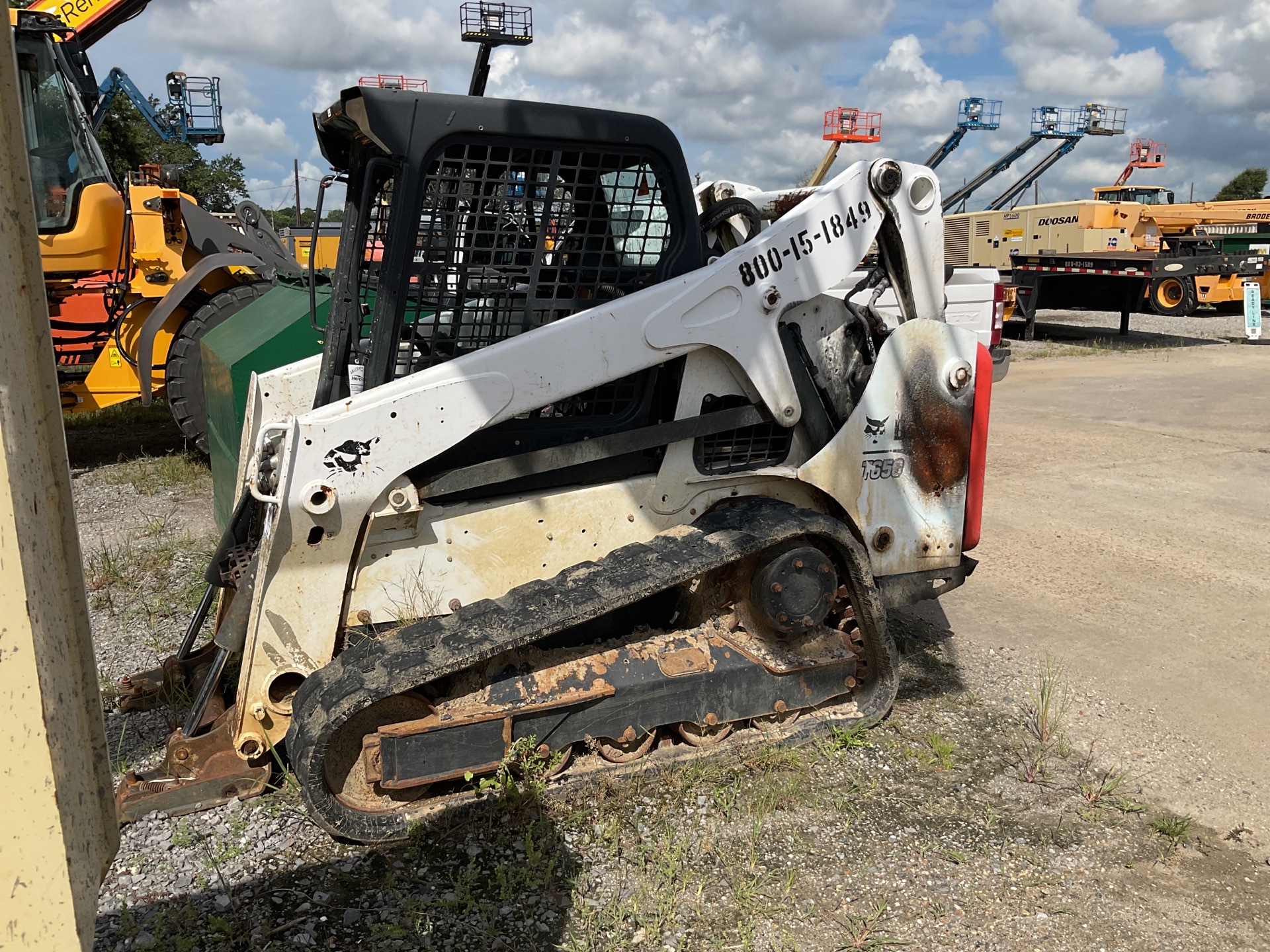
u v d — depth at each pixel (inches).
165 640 176.7
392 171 119.4
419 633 116.9
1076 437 360.5
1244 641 181.0
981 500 153.4
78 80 319.9
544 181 122.8
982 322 401.4
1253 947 102.4
